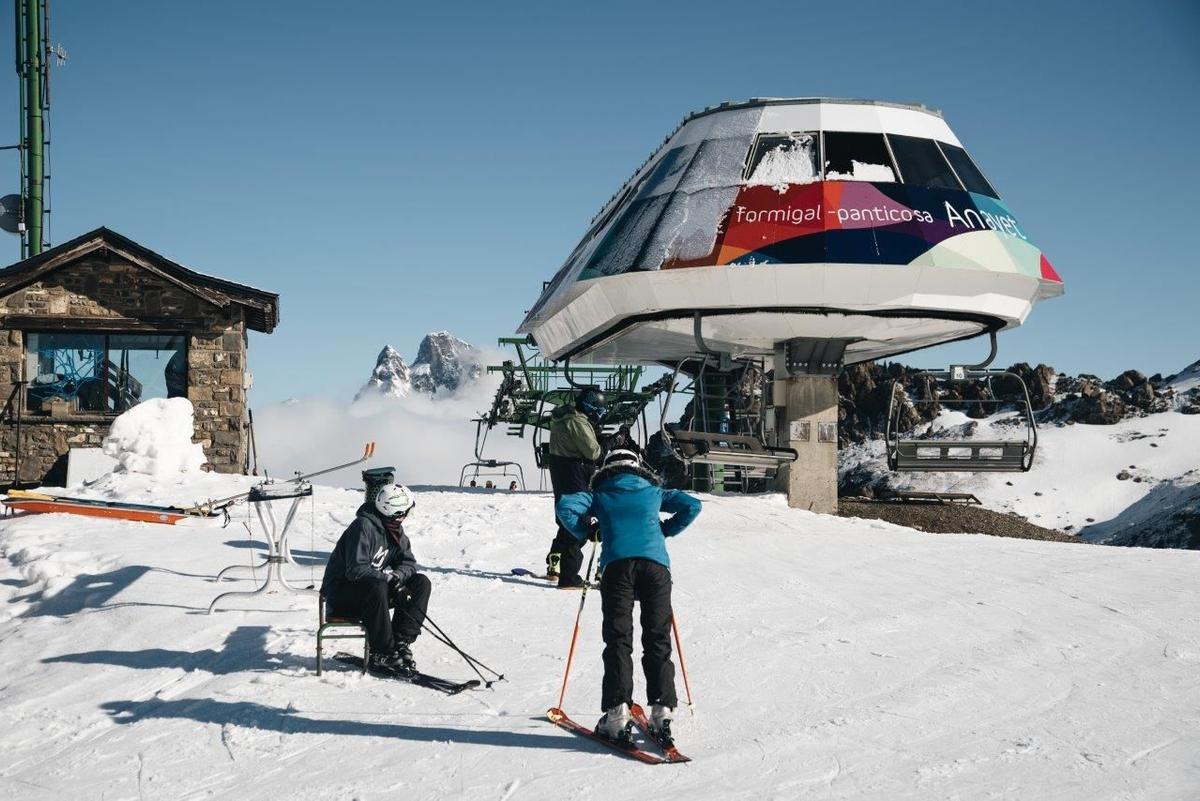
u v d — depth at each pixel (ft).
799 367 64.64
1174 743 18.12
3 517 47.83
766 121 62.28
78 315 76.54
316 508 50.78
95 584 32.53
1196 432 251.80
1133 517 217.56
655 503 19.33
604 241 63.41
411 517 48.47
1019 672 23.02
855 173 59.26
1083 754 17.53
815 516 55.01
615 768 16.92
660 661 18.19
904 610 29.89
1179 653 24.76
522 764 17.11
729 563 39.01
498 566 36.94
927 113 64.08
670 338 68.39
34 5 101.14
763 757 17.42
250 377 82.89
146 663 23.50
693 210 59.52
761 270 55.88
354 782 16.40
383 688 21.44
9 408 75.87
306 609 28.04
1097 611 29.86
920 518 65.36
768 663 23.75
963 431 236.43
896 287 55.93
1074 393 279.69
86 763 17.56
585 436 33.96
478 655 24.25
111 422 76.79
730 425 83.51
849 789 15.90
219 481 60.08
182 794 16.15
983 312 57.93
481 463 95.25
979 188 61.82
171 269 76.89
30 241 101.09
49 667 23.54
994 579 35.63
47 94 102.17
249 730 18.89
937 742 18.20
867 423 243.60
